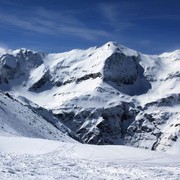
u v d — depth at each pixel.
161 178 27.62
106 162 38.12
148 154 49.41
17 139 54.06
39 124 122.25
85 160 37.38
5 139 53.66
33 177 22.70
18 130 96.00
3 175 22.11
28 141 53.12
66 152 47.38
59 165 29.84
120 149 51.25
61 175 24.84
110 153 48.06
